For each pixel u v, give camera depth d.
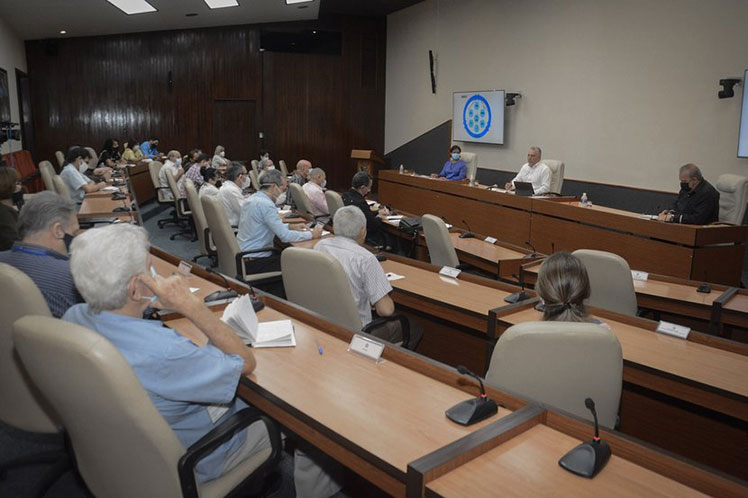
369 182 5.44
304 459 2.09
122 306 1.52
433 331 3.35
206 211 4.17
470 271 4.89
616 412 1.86
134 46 12.45
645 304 3.26
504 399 1.63
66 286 2.32
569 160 8.56
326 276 2.54
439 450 1.35
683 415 2.30
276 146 13.02
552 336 1.73
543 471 1.33
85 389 1.29
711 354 2.24
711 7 6.57
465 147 10.67
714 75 6.59
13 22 10.09
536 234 6.17
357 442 1.44
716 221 4.95
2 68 9.66
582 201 5.88
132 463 1.42
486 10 9.93
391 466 1.34
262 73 12.77
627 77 7.60
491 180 10.07
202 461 1.62
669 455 1.33
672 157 7.12
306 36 12.80
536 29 8.95
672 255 4.81
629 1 7.49
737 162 6.43
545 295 2.03
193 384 1.53
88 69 12.36
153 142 11.98
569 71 8.45
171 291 1.62
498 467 1.34
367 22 12.99
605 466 1.36
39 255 2.34
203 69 12.70
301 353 2.01
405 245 6.23
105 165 10.93
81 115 12.48
